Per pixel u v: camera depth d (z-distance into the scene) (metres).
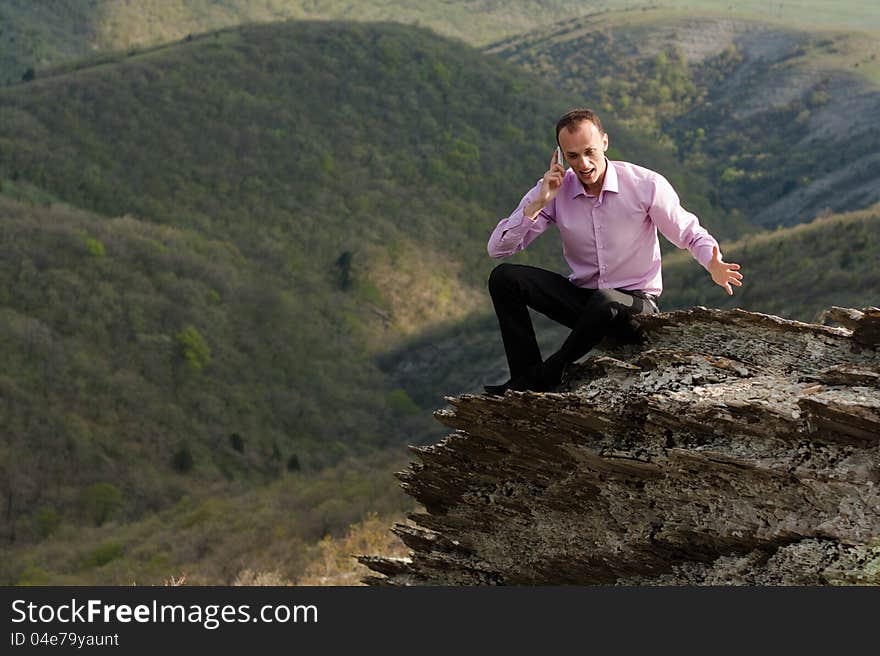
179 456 74.38
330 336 110.94
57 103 145.12
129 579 29.09
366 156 159.25
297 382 98.12
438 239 148.38
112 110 146.75
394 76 178.12
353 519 25.12
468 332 110.56
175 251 107.62
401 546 16.16
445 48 193.00
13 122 138.38
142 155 142.00
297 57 173.00
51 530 61.16
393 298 129.88
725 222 176.75
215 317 100.56
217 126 151.25
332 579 15.09
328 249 135.75
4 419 72.50
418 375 104.88
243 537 30.47
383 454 54.12
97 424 77.00
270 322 105.19
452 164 163.88
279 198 143.38
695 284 81.19
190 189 139.12
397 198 152.88
